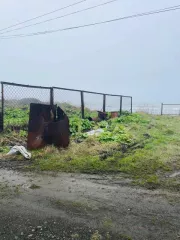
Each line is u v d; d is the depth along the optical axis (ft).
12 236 8.77
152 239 8.55
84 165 17.26
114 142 23.63
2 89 25.49
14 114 34.94
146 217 10.06
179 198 11.89
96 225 9.45
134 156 19.11
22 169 16.65
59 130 21.42
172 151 20.94
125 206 11.05
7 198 11.96
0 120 25.57
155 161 17.92
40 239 8.60
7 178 14.89
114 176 15.20
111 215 10.23
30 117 21.17
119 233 8.91
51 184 13.88
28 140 21.16
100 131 28.60
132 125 35.68
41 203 11.39
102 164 17.37
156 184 13.74
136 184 13.79
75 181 14.35
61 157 19.16
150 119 47.55
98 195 12.30
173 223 9.59
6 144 22.88
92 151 20.67
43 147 21.33
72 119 31.50
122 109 55.01
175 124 41.37
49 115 22.25
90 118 36.73
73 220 9.83
